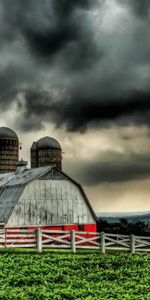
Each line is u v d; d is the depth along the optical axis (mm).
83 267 28375
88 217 50812
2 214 48406
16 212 47531
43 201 49156
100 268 28000
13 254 33250
